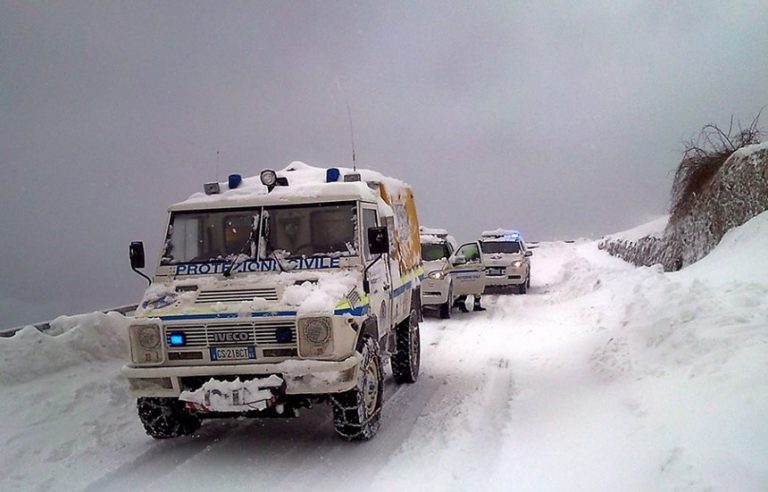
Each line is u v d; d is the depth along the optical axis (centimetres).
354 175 786
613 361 816
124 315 1163
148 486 561
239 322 613
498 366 1014
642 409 600
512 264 2134
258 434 716
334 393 638
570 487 497
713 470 432
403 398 852
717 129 1773
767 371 553
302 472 590
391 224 866
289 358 607
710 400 547
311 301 613
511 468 559
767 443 439
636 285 1216
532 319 1530
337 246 702
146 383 633
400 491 529
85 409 761
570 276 2273
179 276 701
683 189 1850
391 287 816
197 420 735
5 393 783
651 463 482
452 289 1675
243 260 697
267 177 733
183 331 624
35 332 913
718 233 1549
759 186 1379
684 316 809
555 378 872
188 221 730
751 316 741
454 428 695
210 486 560
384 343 796
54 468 595
